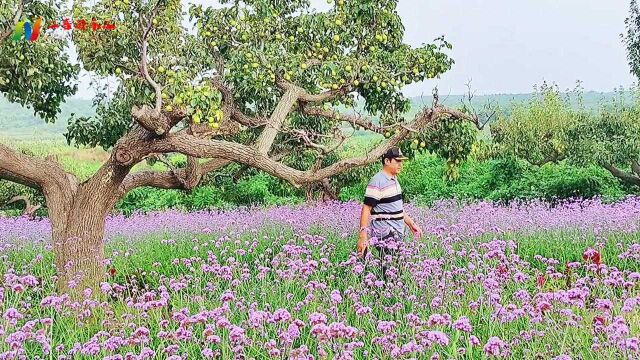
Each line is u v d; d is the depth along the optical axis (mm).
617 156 22906
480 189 26344
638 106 23609
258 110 11992
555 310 6512
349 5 12180
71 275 9547
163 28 10273
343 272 10094
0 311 7152
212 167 11102
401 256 8586
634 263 10078
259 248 12641
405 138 11375
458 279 8273
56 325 7320
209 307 7938
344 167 9852
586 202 16672
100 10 9867
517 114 24891
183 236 14258
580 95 24594
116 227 15984
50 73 12492
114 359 5461
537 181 25438
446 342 5164
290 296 7789
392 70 11984
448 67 12266
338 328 5191
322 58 12344
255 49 11234
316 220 14141
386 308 7262
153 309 7398
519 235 12156
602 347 5551
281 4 12461
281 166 9742
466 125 11664
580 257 11016
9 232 15258
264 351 6055
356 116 11477
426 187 27828
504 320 6297
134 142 9422
